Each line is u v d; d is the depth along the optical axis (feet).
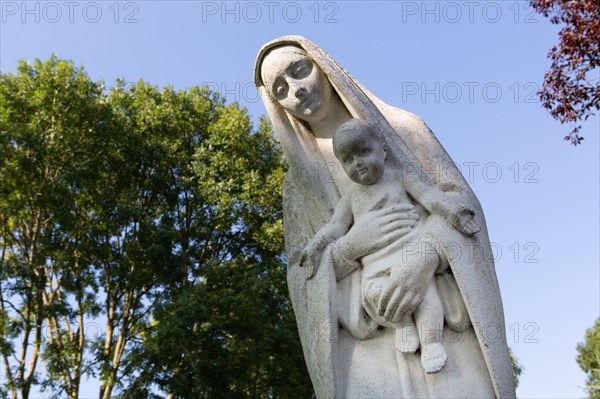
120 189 52.34
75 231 47.52
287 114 12.46
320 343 10.07
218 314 43.14
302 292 11.04
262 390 45.42
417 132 11.46
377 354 10.00
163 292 47.62
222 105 58.34
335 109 12.22
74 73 48.98
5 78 47.03
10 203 44.98
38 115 46.47
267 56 12.37
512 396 9.31
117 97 54.49
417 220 10.32
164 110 54.29
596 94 26.76
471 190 10.84
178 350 42.42
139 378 42.96
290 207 12.08
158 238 47.06
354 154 10.55
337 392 9.75
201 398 41.68
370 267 10.07
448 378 9.41
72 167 46.34
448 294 9.89
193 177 52.19
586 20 26.22
